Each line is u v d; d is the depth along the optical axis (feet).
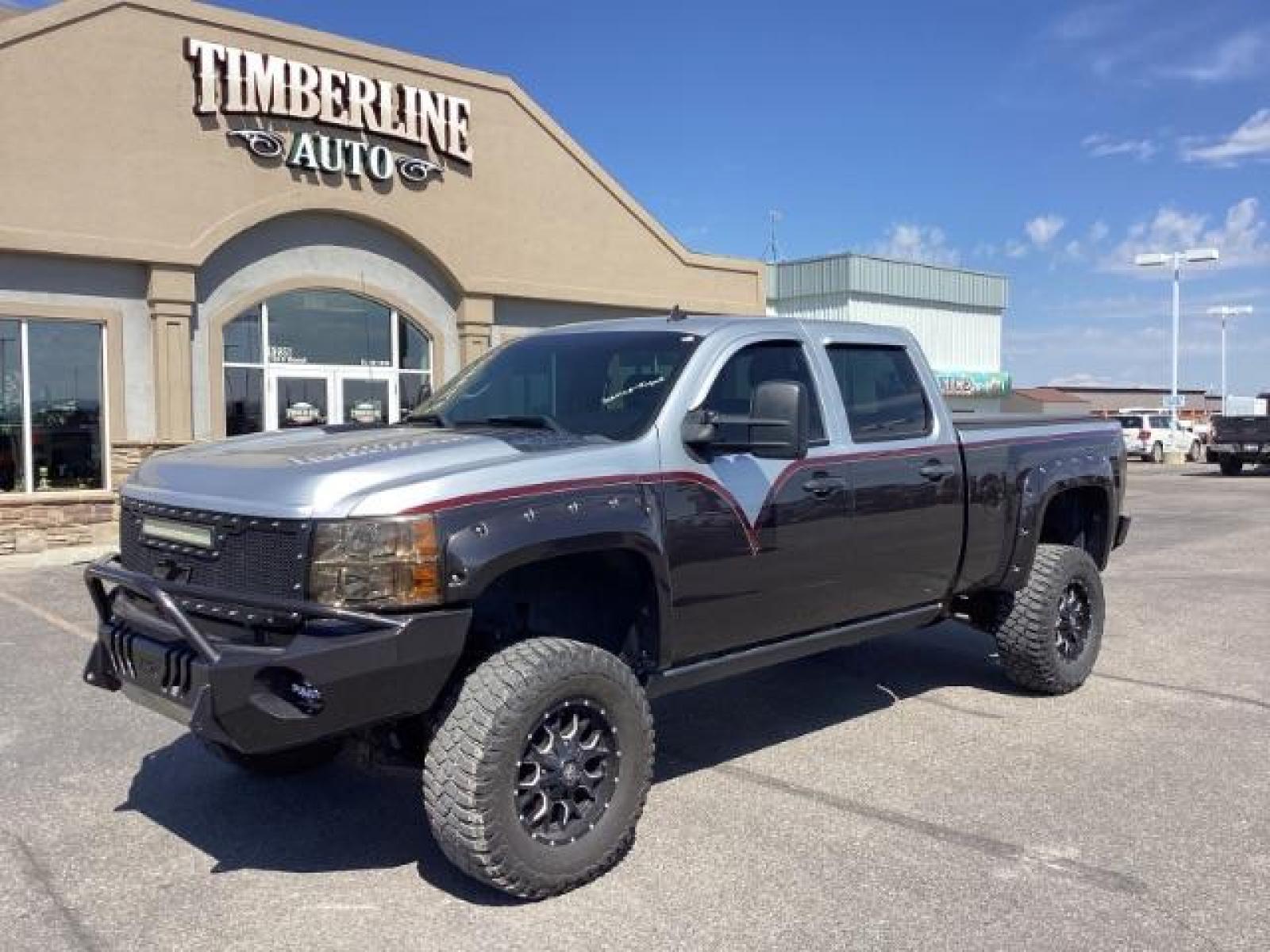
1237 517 59.93
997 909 12.92
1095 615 22.67
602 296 61.11
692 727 20.34
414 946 12.13
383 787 17.17
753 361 16.99
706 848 14.71
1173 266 125.08
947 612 20.80
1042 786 17.02
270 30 48.16
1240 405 154.30
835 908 12.95
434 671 12.59
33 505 43.91
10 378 43.70
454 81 54.44
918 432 19.31
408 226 53.06
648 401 15.64
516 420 16.31
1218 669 24.63
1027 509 21.03
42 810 16.16
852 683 23.40
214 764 18.16
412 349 55.21
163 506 14.15
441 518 12.66
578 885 13.47
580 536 13.69
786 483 16.60
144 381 46.37
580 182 59.98
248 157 47.98
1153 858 14.37
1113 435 24.17
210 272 48.06
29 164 42.45
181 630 12.85
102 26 43.88
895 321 125.80
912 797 16.60
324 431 16.90
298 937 12.36
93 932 12.48
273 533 12.67
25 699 21.90
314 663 11.94
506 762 12.70
